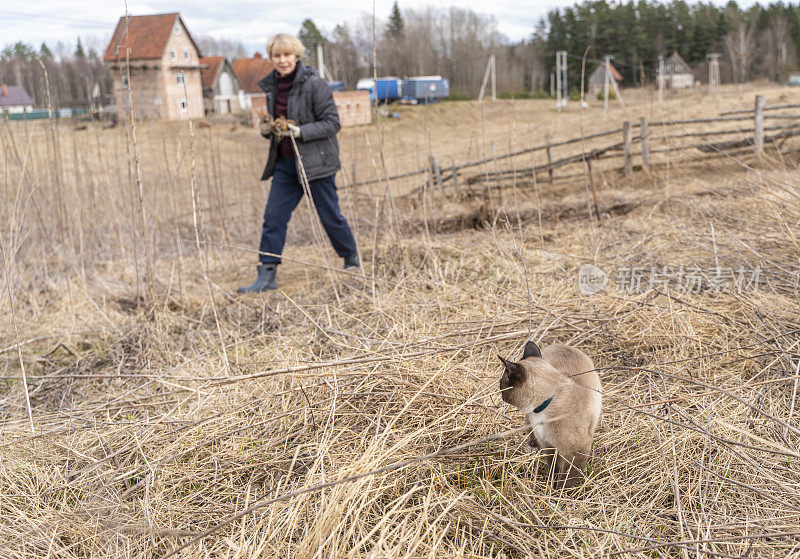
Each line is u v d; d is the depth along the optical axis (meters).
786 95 18.88
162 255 6.81
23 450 2.65
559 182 10.91
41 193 6.41
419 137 23.39
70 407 3.16
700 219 5.50
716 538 1.88
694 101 22.41
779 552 1.85
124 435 2.72
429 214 7.79
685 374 2.86
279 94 4.94
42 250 5.69
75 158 6.93
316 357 3.42
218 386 2.84
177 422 2.66
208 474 2.40
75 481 2.40
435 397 2.65
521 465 2.37
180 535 2.00
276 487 2.23
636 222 5.93
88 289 5.07
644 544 1.90
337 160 4.94
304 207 8.37
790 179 5.33
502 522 2.02
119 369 3.59
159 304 4.45
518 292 4.05
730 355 2.95
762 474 2.14
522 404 2.25
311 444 2.39
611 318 3.29
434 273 4.62
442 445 2.46
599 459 2.40
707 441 2.31
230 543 1.85
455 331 3.31
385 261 5.17
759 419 2.48
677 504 1.99
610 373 2.96
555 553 1.90
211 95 31.39
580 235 5.65
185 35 24.81
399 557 1.76
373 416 2.58
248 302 4.69
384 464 2.23
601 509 2.11
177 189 8.20
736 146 10.17
